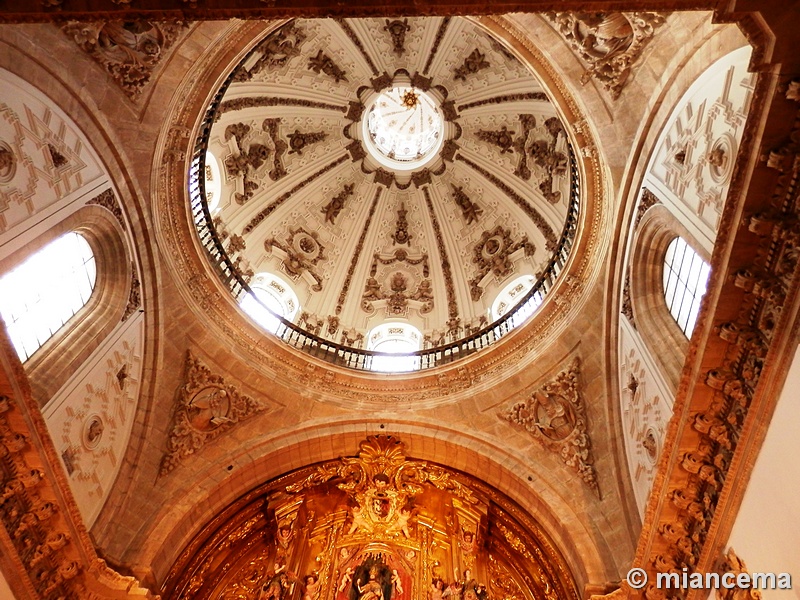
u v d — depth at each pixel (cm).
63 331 1414
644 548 1294
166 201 1695
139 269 1636
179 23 1490
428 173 2756
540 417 1791
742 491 1070
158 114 1576
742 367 1046
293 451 1822
